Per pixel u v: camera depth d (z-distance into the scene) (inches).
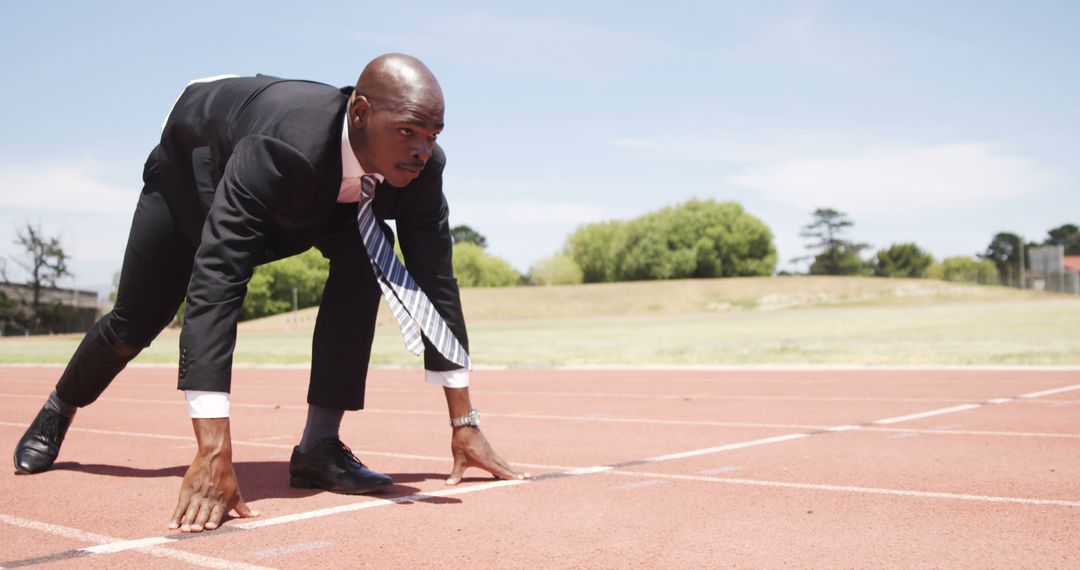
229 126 153.6
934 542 130.6
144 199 174.2
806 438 248.8
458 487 176.9
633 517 148.4
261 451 241.6
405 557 123.6
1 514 155.4
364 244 154.4
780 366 565.6
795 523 143.6
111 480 191.9
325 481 173.3
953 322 1371.8
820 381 462.3
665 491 171.5
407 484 181.2
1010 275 4431.6
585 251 4704.7
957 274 4714.6
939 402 342.3
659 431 272.5
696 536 135.2
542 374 567.2
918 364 541.0
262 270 3634.4
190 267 179.3
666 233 4591.5
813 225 5334.6
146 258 174.4
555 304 2989.7
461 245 4761.3
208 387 140.1
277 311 3683.6
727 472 193.2
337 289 174.4
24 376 681.0
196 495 141.0
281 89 153.0
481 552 126.2
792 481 181.5
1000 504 157.3
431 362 178.5
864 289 3095.5
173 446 252.5
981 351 646.5
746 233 4537.4
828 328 1325.0
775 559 121.8
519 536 135.5
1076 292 3668.8
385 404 386.3
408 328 153.6
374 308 177.2
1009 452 217.5
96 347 188.4
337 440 176.9
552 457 219.0
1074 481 179.0
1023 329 1073.5
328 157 146.6
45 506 162.4
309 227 155.9
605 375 549.0
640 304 2970.0
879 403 344.2
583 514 150.9
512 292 3221.0
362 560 122.2
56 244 2883.9
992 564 118.6
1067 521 143.6
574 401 384.2
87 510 158.7
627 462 208.8
